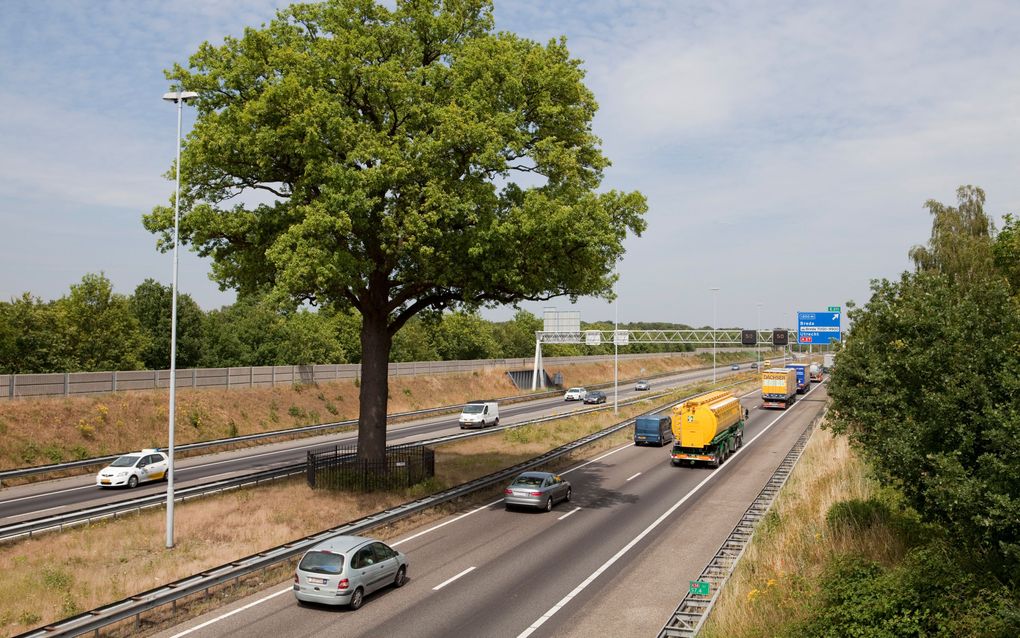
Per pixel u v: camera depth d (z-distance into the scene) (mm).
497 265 27031
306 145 25312
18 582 17891
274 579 18938
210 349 69250
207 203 28906
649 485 33281
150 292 66812
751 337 90438
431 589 18250
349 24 28469
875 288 17391
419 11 29156
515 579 19062
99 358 56344
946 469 13477
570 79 29328
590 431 50406
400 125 28109
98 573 18844
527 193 27734
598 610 16750
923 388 15148
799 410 67625
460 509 28078
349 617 16172
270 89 25375
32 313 53938
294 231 24547
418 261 28047
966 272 37406
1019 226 34375
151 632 15117
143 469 33250
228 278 31109
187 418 47219
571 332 90188
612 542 22906
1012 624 12148
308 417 57812
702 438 37625
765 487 30000
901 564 16281
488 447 42875
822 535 19594
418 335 94312
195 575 16953
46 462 36969
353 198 24719
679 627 15070
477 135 25812
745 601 15859
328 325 82750
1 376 38281
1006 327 14453
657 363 149875
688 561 20766
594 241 27141
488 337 111938
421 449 34750
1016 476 12219
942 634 12914
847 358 18484
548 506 27625
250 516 24859
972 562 14805
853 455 29828
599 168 32438
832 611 14125
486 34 31547
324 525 23797
